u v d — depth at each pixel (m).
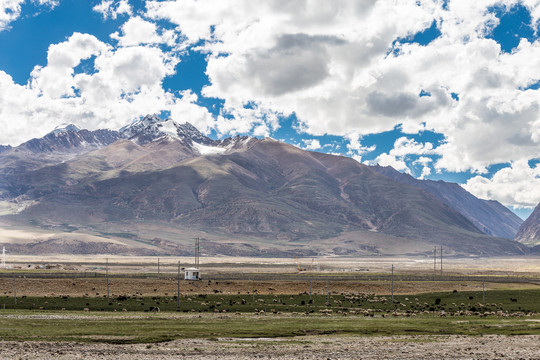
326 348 79.06
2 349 73.19
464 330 101.19
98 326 100.62
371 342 85.81
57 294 167.62
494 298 172.12
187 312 134.88
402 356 72.44
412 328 102.88
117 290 178.00
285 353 74.50
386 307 150.88
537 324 111.44
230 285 193.62
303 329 99.56
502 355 73.25
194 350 76.50
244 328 100.31
